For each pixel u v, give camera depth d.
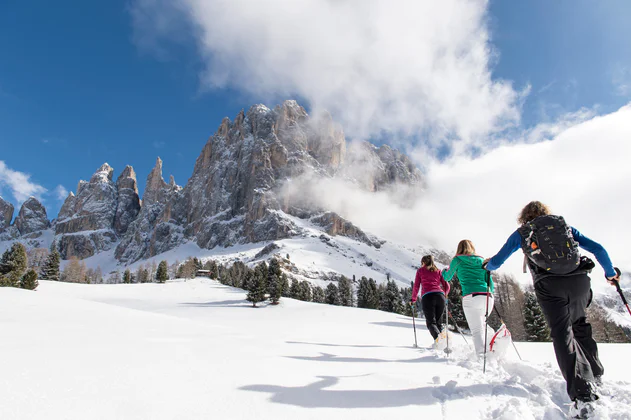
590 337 3.45
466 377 3.61
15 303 9.34
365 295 71.62
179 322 8.48
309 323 21.77
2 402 2.09
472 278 5.06
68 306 9.75
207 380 2.88
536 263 3.19
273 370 3.40
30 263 131.62
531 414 2.65
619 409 2.73
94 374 2.85
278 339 6.54
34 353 3.47
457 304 29.23
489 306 4.90
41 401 2.18
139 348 4.11
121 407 2.19
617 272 3.30
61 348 3.83
